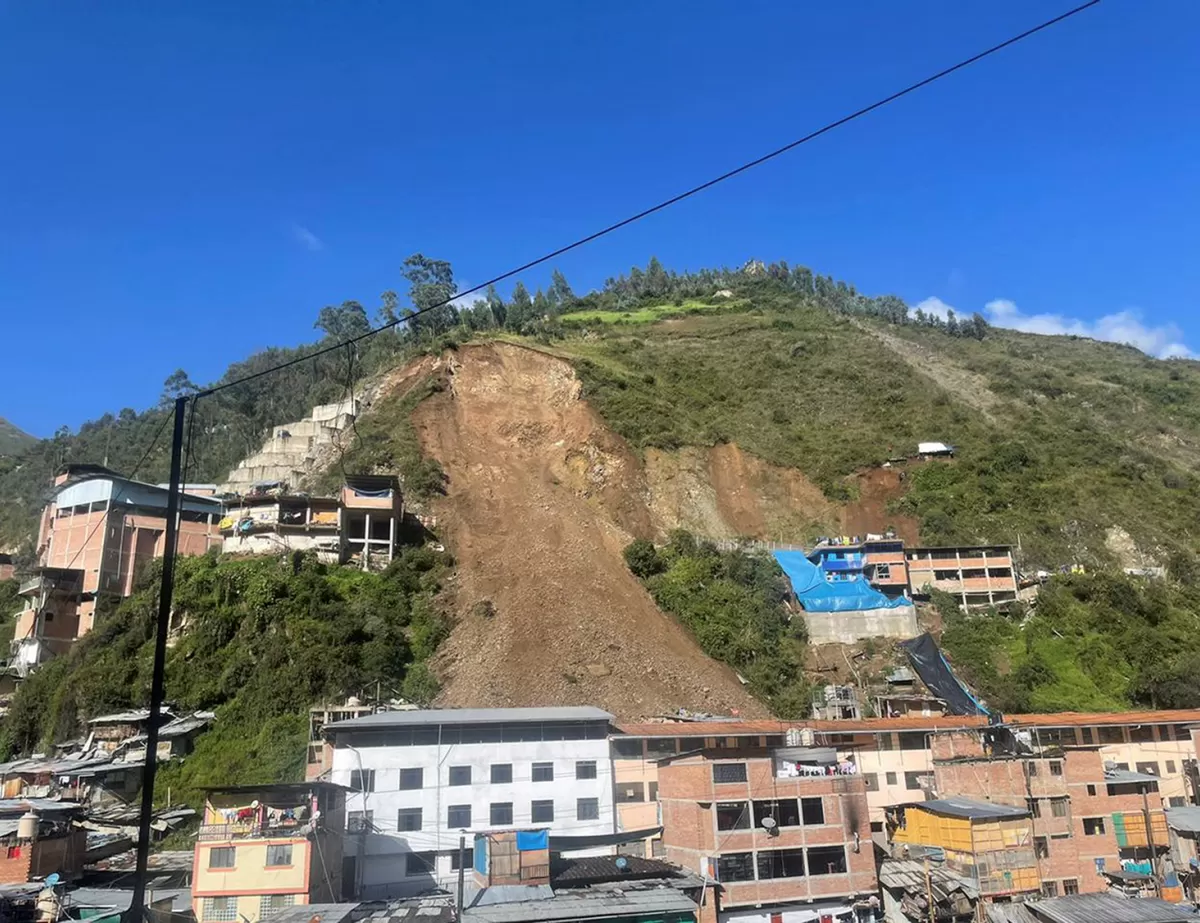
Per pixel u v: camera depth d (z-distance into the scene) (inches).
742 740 1932.8
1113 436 4653.1
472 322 5477.4
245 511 3036.4
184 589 2605.8
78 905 1379.2
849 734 2016.5
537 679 2428.6
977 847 1588.3
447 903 1385.3
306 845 1438.2
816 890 1520.7
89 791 2041.1
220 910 1412.4
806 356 5177.2
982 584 3393.2
